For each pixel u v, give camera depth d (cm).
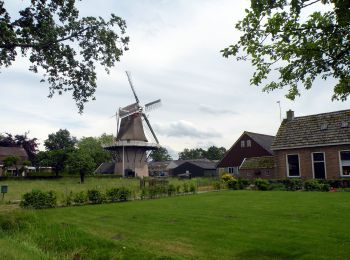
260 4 584
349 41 604
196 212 1450
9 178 4978
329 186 2388
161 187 2481
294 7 562
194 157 13675
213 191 2767
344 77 654
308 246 817
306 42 616
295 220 1148
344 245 812
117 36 1655
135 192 2455
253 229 1030
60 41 1570
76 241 970
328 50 619
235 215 1318
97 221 1323
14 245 840
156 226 1155
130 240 971
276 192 2317
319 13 589
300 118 3059
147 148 5650
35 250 852
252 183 2938
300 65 655
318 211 1323
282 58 641
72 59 1631
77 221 1340
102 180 4753
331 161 2681
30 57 1599
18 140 7831
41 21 1460
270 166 3466
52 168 5981
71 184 3931
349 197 1794
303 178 2780
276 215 1273
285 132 3041
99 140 8831
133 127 5588
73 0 1505
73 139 9719
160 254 802
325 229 985
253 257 762
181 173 7225
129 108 5669
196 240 932
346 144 2611
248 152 4453
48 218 1357
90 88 1728
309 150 2803
